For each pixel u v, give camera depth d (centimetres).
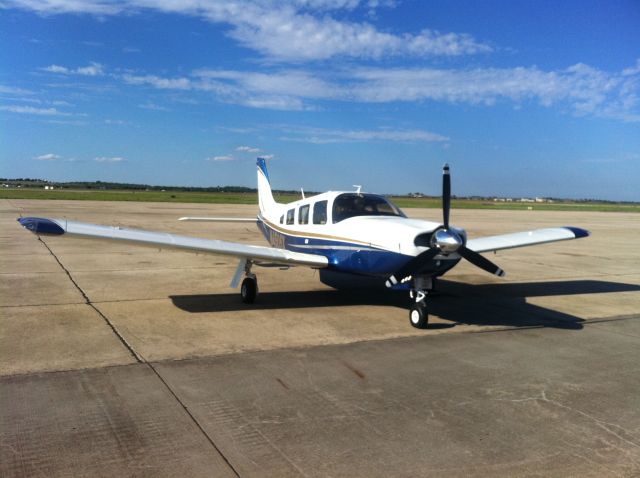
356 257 738
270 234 1073
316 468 312
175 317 687
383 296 870
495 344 593
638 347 590
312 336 611
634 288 990
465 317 731
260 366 496
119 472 302
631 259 1453
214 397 416
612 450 342
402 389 445
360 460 323
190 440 343
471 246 891
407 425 374
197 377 460
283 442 344
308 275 1078
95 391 420
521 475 309
